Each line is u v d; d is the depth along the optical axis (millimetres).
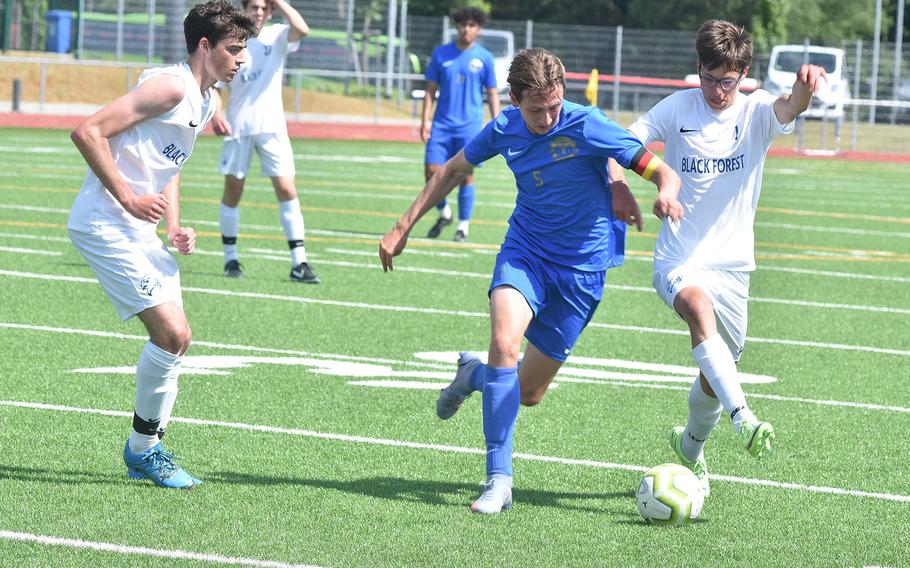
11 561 8383
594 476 11180
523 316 10102
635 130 11047
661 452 12125
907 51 75438
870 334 19359
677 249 10992
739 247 10914
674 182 9812
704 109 10938
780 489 10961
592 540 9273
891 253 29609
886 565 8945
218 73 10094
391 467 11188
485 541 9133
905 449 12531
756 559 8961
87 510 9570
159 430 10312
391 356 16359
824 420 13727
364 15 76062
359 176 44344
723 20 10742
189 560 8508
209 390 14031
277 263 24078
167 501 9883
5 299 19000
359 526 9391
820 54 70875
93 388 13773
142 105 9781
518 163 10398
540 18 105250
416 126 68000
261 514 9617
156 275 10117
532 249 10438
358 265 24312
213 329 17625
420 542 9047
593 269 10430
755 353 17594
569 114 10117
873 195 45438
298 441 11992
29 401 13070
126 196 9648
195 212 31984
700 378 10609
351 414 13172
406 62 75438
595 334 18641
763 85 72438
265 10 21297
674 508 9625
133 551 8664
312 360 15914
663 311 20891
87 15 73875
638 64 73625
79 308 18609
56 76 73562
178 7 73688
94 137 9609
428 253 26453
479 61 27312
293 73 67188
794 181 50688
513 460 11625
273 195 37000
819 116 68688
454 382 11219
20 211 30156
